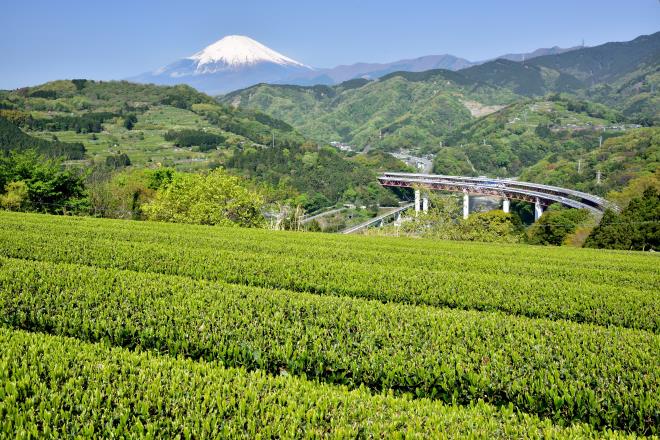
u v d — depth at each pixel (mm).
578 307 15492
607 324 14938
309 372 9773
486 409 7641
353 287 16844
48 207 59469
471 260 25781
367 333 10609
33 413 6621
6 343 8695
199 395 7297
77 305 11820
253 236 33656
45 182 58531
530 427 6930
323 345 10078
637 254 34844
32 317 11398
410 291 16547
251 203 53094
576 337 10883
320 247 27641
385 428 6758
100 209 67062
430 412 7309
